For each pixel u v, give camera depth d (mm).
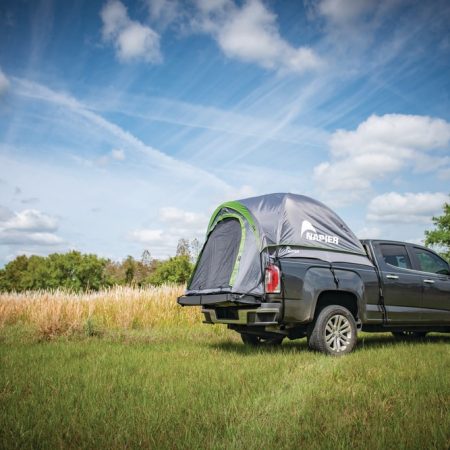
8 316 14523
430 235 39000
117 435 3273
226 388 4691
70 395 4398
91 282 64000
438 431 3305
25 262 81000
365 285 8234
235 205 8320
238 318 7555
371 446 3057
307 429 3400
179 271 51469
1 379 5148
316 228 8172
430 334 11633
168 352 7625
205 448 3068
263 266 7500
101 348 8141
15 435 3316
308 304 7504
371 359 6574
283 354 7336
